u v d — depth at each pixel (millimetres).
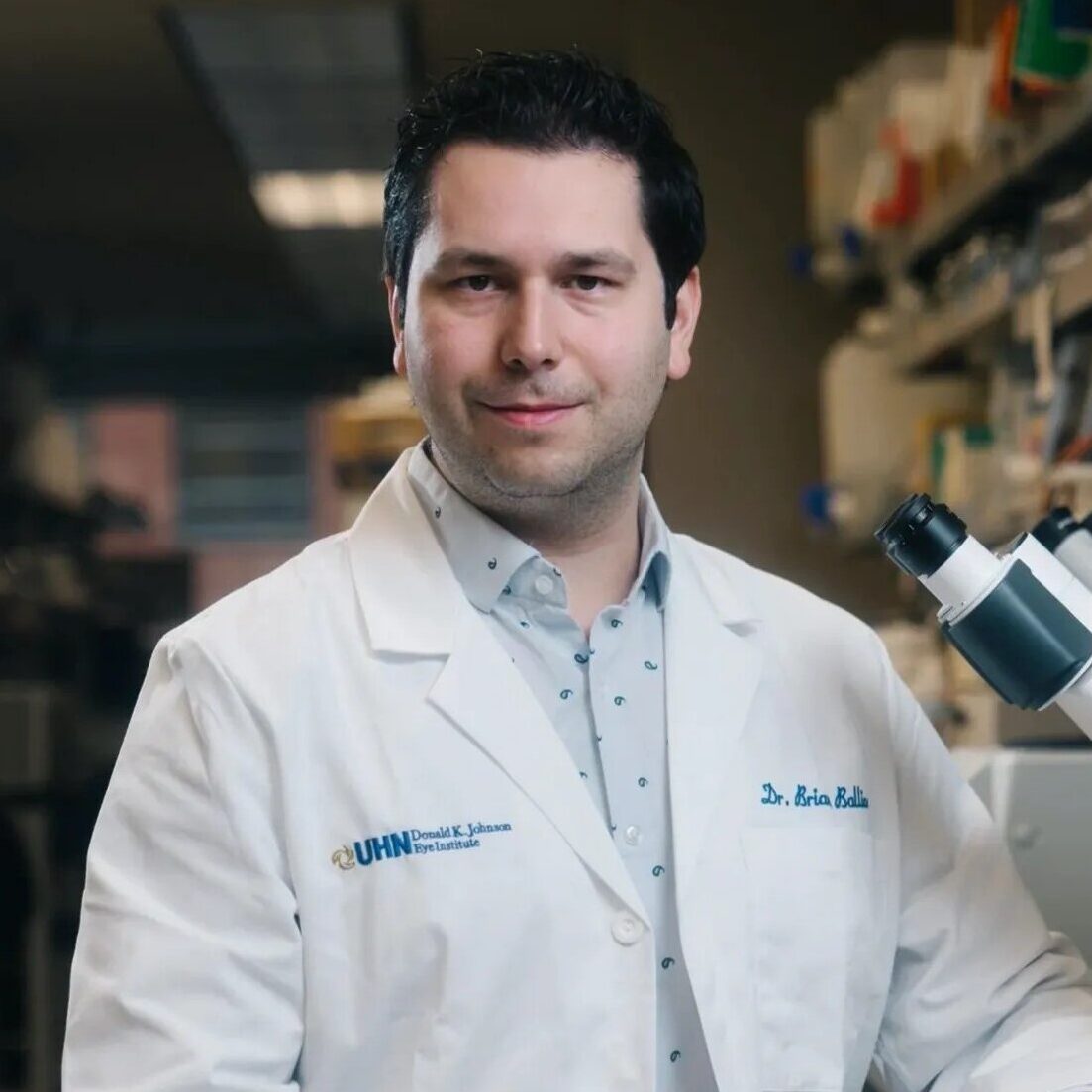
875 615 3988
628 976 1330
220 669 1355
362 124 5988
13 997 4566
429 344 1342
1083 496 2305
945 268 3225
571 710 1431
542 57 1368
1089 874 1731
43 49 5254
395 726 1368
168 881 1316
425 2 4816
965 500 2984
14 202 6859
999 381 2943
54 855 4996
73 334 8836
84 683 6129
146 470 10641
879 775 1534
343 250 7598
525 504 1388
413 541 1479
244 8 4844
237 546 10664
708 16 4152
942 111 3211
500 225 1299
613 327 1330
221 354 8953
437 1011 1296
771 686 1522
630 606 1481
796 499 4031
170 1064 1243
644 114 1369
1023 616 1261
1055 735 2400
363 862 1328
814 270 3889
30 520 6277
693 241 1435
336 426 6266
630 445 1372
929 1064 1500
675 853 1391
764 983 1404
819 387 4047
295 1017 1317
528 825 1349
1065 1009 1441
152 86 5617
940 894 1526
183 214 7059
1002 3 3076
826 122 3824
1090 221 2406
